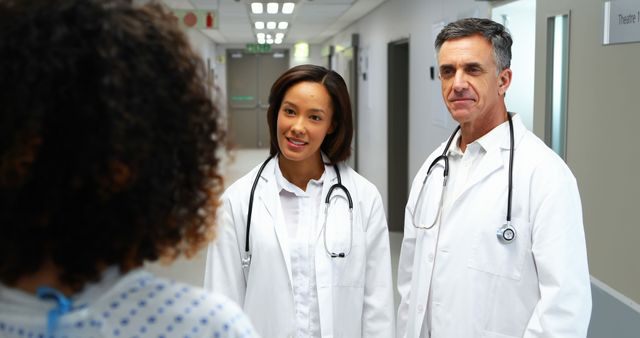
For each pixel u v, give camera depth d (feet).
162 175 1.87
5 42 1.67
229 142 2.20
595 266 7.63
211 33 36.42
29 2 1.73
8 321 1.78
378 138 22.66
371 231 5.65
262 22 27.73
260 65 47.70
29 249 1.74
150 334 1.82
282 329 5.30
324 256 5.36
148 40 1.83
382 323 5.56
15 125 1.64
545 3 8.86
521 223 4.97
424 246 5.64
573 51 8.13
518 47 11.19
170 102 1.85
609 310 7.20
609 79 7.17
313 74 5.19
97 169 1.70
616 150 7.03
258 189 5.48
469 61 5.08
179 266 14.67
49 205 1.70
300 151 5.19
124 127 1.71
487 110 5.30
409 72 17.72
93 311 1.79
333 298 5.34
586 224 7.87
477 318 5.10
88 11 1.75
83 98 1.68
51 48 1.67
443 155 5.75
